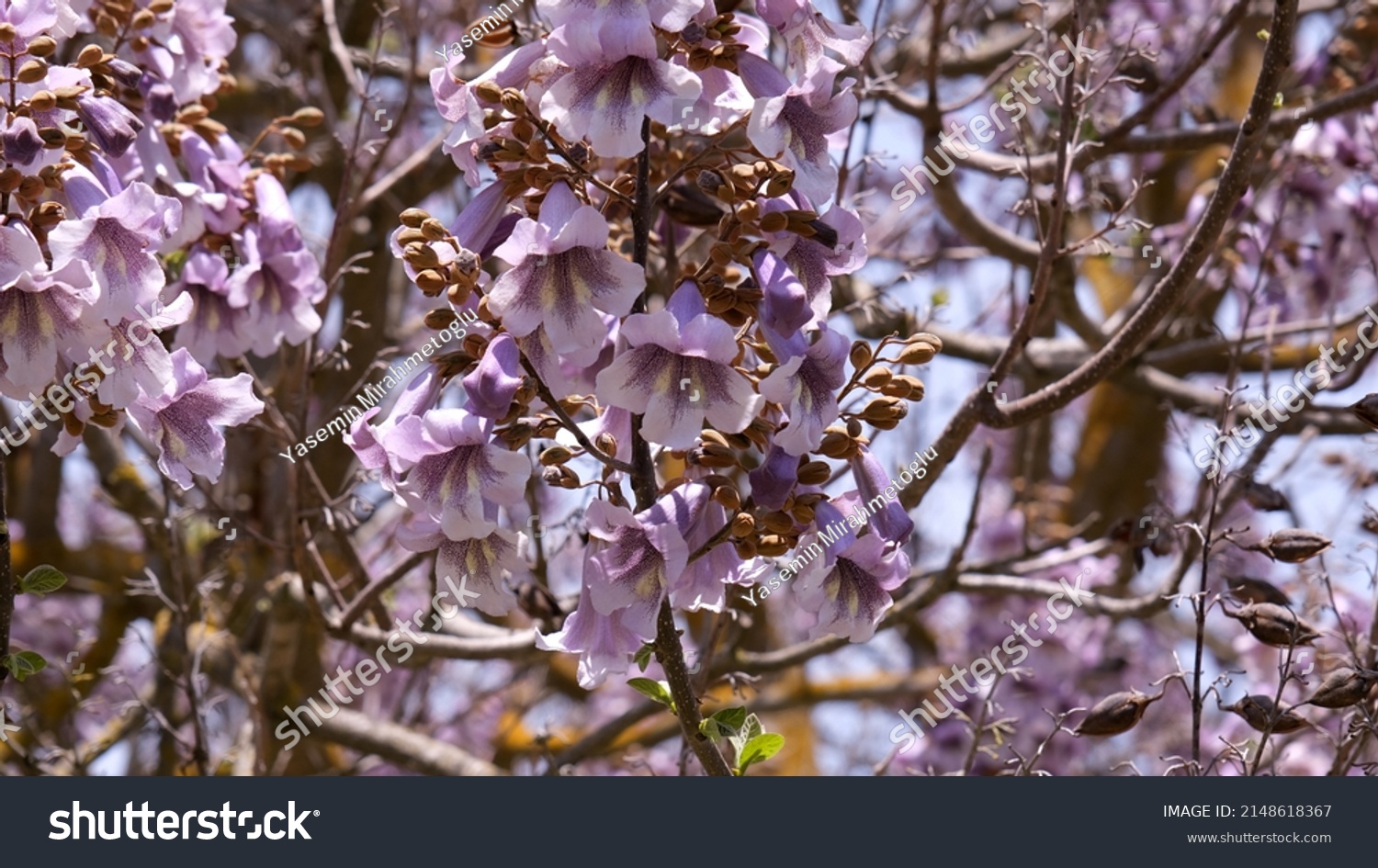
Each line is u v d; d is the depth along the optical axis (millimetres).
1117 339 4414
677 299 3162
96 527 11117
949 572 6020
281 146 7379
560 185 3213
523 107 3176
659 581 3170
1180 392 7457
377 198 7359
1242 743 4266
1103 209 6238
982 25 9203
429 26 7539
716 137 3381
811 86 3148
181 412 3582
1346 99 5688
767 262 3148
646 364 3033
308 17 7625
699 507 3223
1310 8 8023
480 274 3229
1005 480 11148
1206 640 9781
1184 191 9641
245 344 4855
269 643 6836
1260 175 6656
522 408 3143
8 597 3734
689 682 3531
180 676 7289
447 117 3375
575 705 11086
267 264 4816
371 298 7844
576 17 3039
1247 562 7090
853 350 3365
